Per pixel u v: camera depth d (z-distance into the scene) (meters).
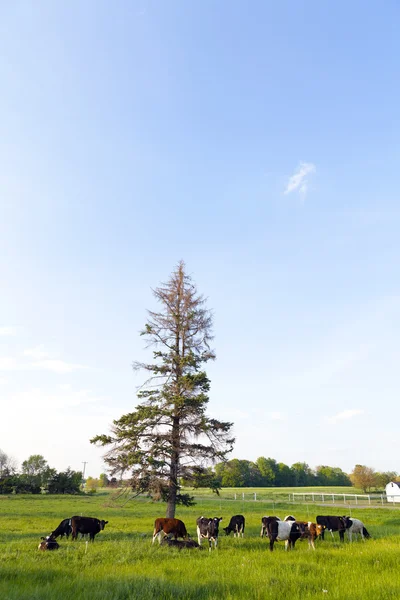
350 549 15.97
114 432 22.00
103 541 19.05
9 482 80.88
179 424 21.73
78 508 45.34
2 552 14.79
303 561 12.89
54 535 20.52
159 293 24.47
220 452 21.84
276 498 62.12
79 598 7.89
